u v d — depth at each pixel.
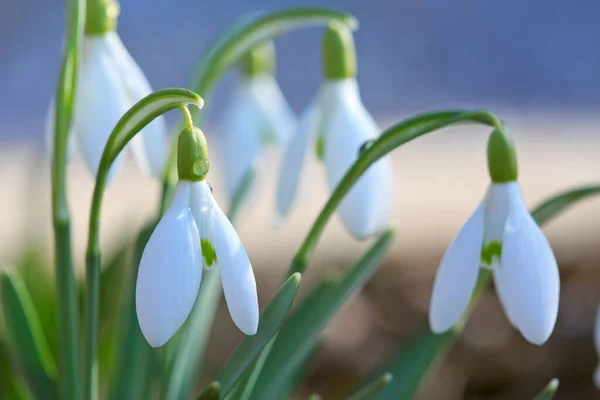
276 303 0.31
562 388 0.51
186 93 0.29
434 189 0.77
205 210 0.29
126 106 0.33
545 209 0.32
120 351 0.35
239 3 1.70
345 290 0.34
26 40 1.51
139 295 0.29
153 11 1.65
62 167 0.32
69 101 0.32
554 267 0.30
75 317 0.33
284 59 1.56
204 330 0.36
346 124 0.34
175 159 0.34
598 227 0.64
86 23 0.33
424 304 0.58
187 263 0.29
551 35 1.62
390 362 0.36
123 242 0.42
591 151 0.90
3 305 0.35
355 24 0.34
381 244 0.34
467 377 0.51
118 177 0.78
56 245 0.33
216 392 0.30
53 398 0.35
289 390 0.37
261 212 0.71
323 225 0.31
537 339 0.29
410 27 1.64
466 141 0.96
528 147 0.93
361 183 0.33
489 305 0.57
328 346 0.52
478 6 1.71
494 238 0.30
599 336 0.33
